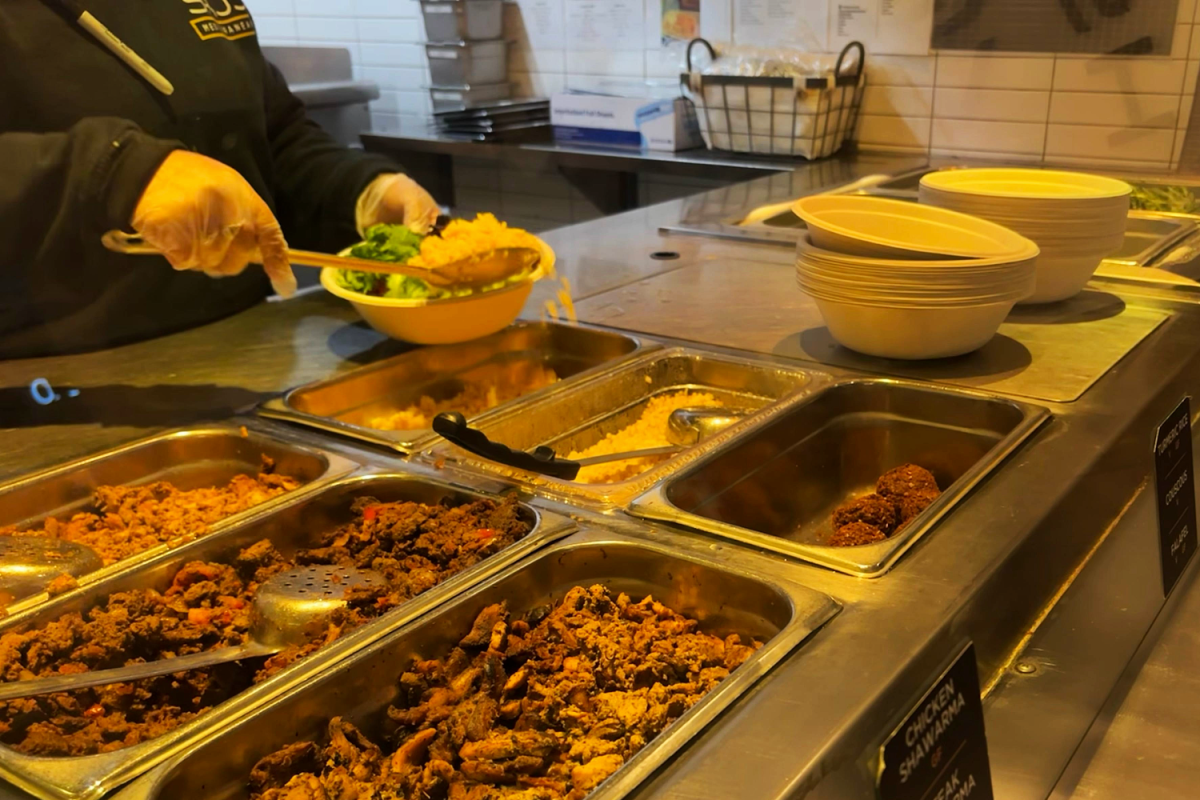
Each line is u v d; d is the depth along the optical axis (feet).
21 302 4.09
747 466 3.29
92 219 3.39
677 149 9.39
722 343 4.22
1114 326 4.27
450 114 10.43
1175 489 3.59
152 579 2.67
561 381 3.86
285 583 2.63
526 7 10.84
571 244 6.07
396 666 2.28
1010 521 2.69
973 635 2.39
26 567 2.61
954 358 3.93
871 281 3.66
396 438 3.34
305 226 5.48
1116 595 3.37
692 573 2.54
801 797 1.76
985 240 3.93
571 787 2.03
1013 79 8.11
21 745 2.01
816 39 8.97
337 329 4.59
